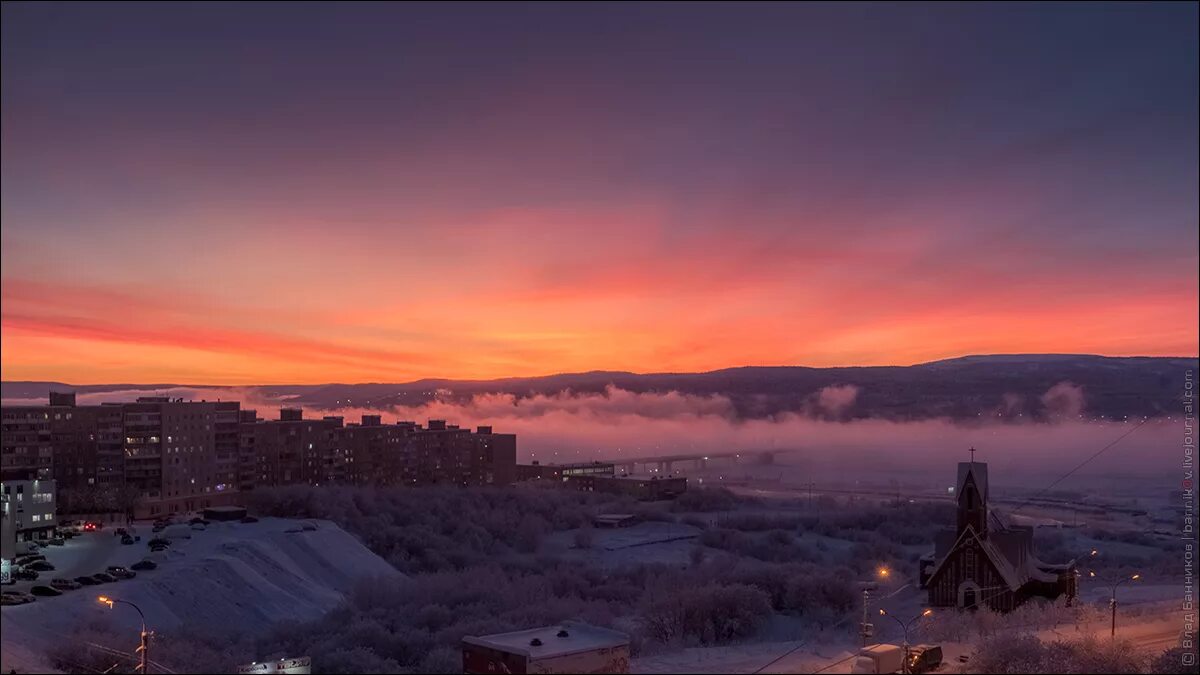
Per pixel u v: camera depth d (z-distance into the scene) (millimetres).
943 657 71812
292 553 178250
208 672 96562
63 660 94625
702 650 79562
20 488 167250
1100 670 66062
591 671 57375
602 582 175625
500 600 140875
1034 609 101875
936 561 127688
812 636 102750
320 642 110188
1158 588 134375
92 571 144375
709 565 179875
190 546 170000
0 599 115562
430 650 105250
